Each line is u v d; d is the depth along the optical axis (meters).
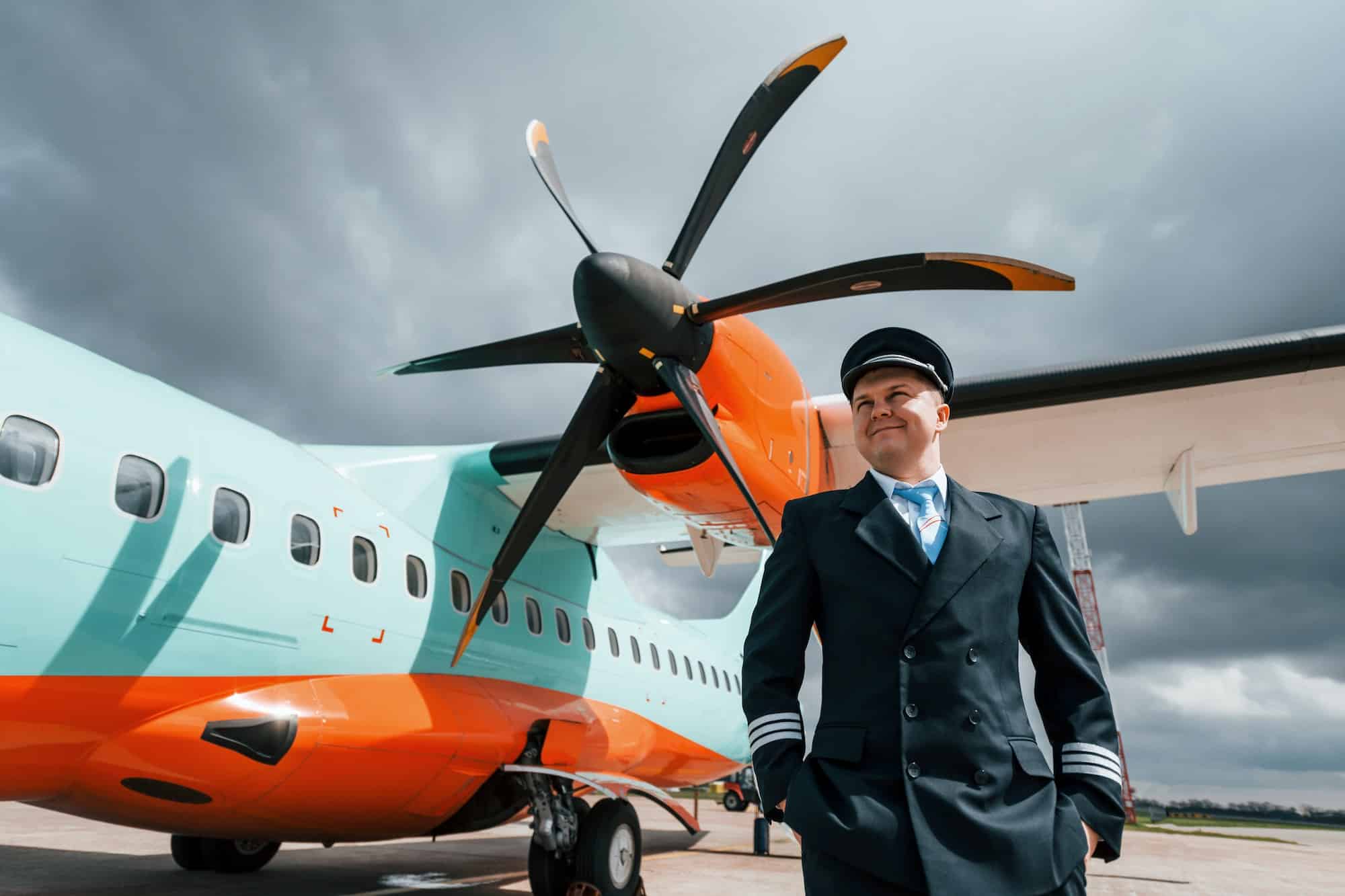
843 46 5.86
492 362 6.49
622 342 5.28
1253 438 7.13
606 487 7.44
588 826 6.57
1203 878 10.46
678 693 9.28
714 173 5.82
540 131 6.16
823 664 1.55
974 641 1.47
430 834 6.51
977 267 4.78
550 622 7.75
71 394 4.20
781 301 5.24
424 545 6.43
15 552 3.74
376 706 5.46
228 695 4.69
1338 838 32.12
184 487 4.58
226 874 7.82
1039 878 1.31
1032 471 7.77
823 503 1.71
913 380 1.71
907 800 1.35
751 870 9.53
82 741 4.10
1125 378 6.29
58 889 6.54
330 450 6.25
